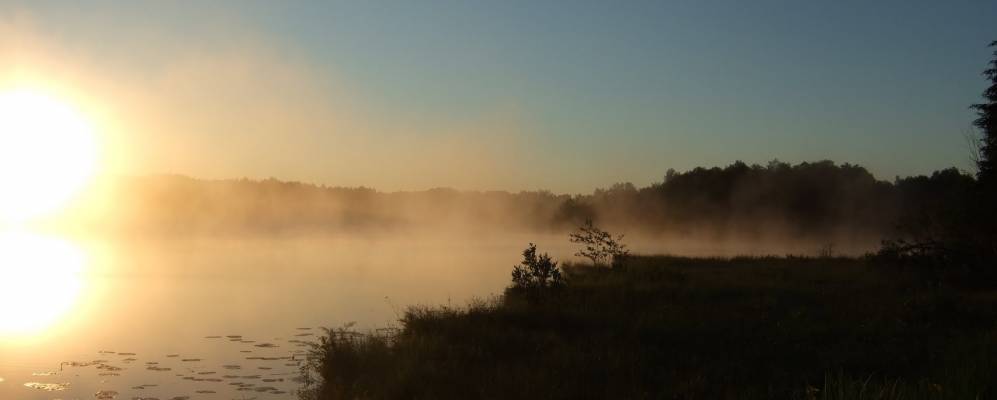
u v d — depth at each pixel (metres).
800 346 13.68
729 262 35.38
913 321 16.47
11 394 14.39
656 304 19.67
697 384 10.88
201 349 18.84
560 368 12.16
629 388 10.93
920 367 11.78
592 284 23.91
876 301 19.19
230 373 16.11
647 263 31.92
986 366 9.66
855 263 33.09
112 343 19.80
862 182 98.25
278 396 14.20
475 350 14.03
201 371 16.31
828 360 12.48
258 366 16.81
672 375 11.66
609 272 28.22
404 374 12.10
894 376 11.33
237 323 23.28
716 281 24.67
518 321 17.23
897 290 21.84
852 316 16.95
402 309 26.31
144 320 24.05
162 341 20.00
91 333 21.48
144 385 15.09
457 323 16.78
